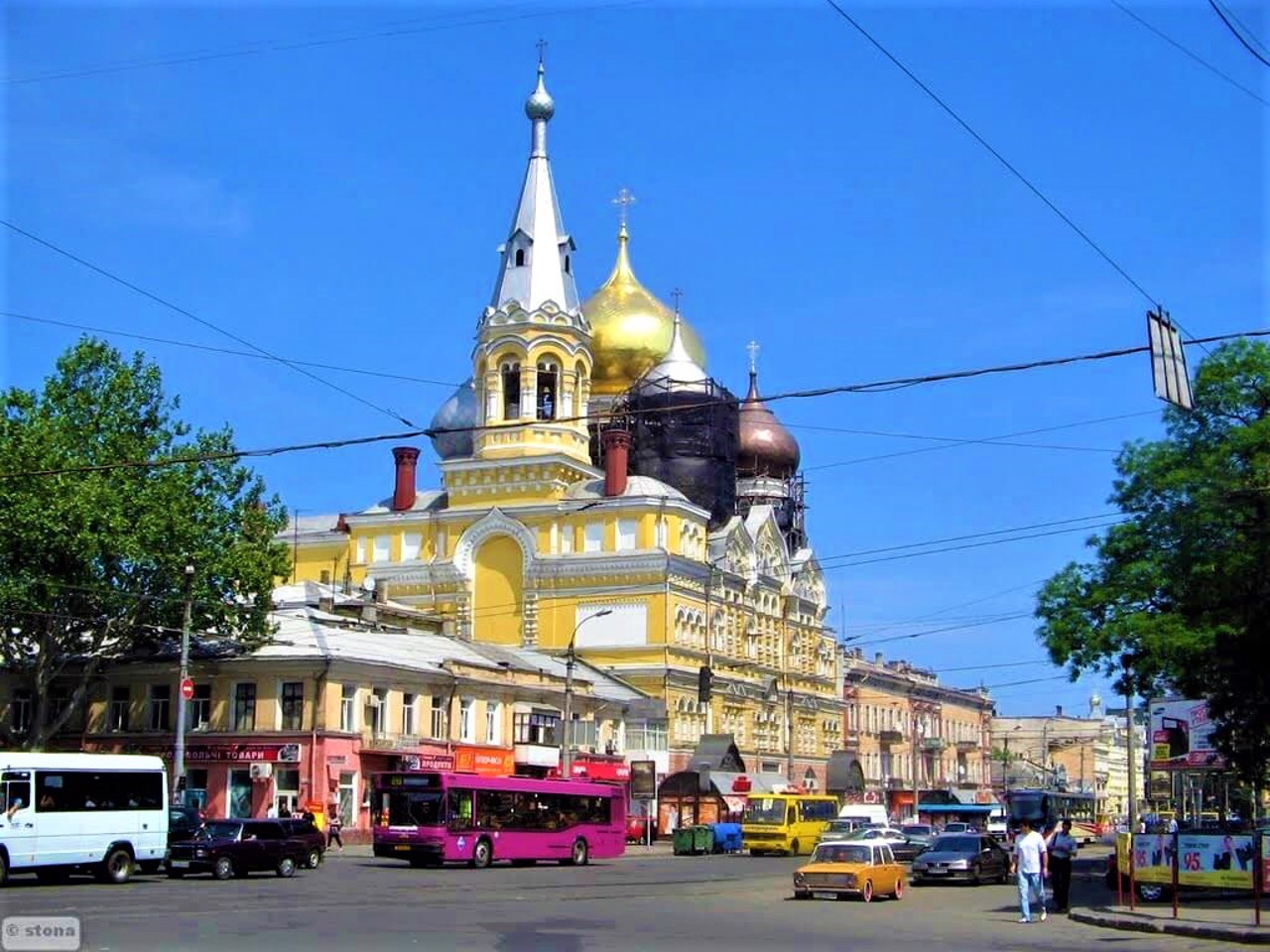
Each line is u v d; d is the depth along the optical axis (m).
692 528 102.56
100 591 63.09
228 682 71.12
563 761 73.31
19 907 32.38
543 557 100.50
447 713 77.12
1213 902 39.91
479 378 104.69
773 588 114.44
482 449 103.81
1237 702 51.94
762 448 123.56
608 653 98.06
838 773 117.62
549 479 101.81
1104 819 136.75
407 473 108.69
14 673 72.00
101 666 68.50
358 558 106.94
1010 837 75.00
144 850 44.25
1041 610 55.19
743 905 39.25
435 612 102.69
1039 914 37.09
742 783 94.75
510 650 92.00
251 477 68.56
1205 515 46.56
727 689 104.69
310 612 84.00
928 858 53.22
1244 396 50.75
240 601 70.06
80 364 64.31
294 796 68.69
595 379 117.25
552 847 58.59
